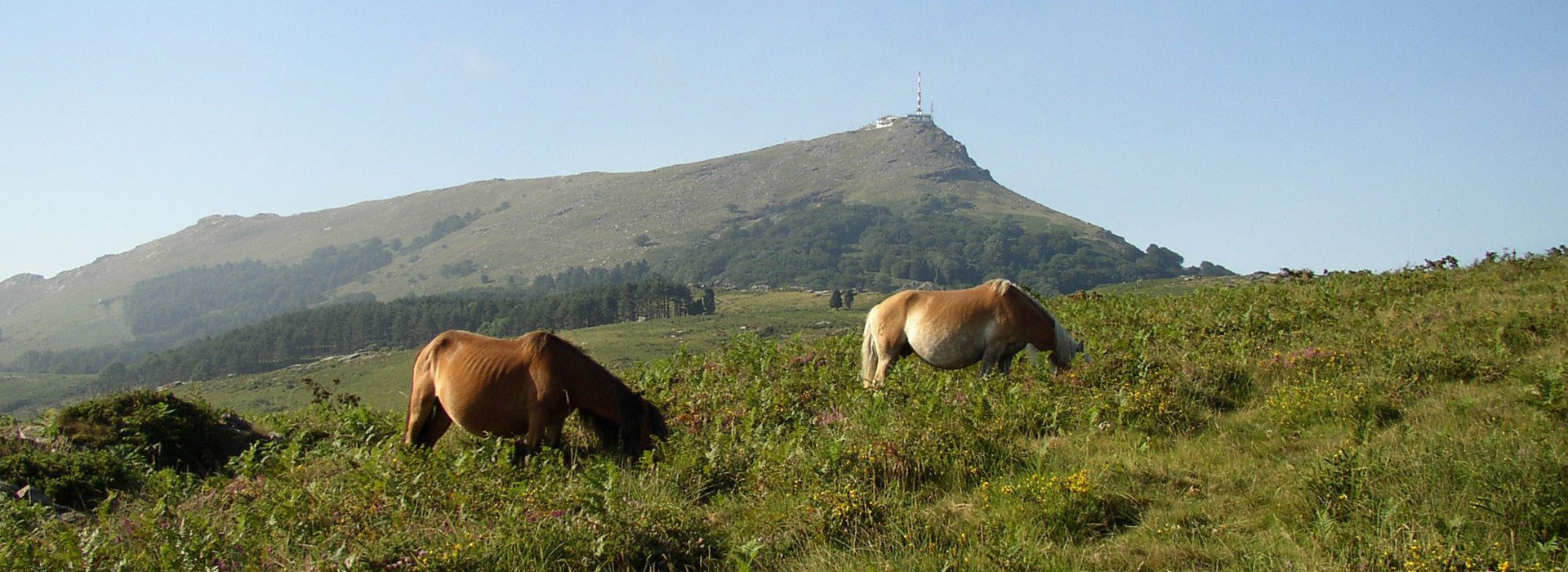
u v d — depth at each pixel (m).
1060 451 10.08
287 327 188.00
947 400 12.51
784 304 190.62
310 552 8.62
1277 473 8.85
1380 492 7.86
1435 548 6.79
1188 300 20.55
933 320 14.45
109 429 13.57
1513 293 15.96
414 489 9.83
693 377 16.95
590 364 11.58
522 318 180.50
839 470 9.51
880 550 8.00
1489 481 7.60
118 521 10.31
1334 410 10.29
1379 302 17.02
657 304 175.00
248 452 12.52
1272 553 7.30
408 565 8.05
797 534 8.54
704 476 10.19
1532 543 7.01
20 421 14.60
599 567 8.02
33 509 10.42
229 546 8.95
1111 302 21.27
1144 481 9.03
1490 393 10.41
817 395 13.86
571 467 10.91
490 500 9.40
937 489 9.34
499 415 11.59
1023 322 14.05
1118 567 7.45
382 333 190.50
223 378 152.12
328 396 18.39
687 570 8.21
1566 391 9.42
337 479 10.85
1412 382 11.02
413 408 12.55
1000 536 7.81
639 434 11.53
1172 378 12.03
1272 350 13.69
